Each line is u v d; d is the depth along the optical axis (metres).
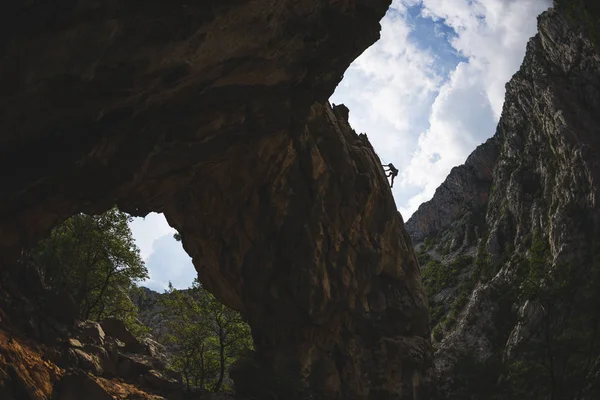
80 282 45.16
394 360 43.41
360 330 43.75
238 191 39.28
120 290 53.44
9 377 26.78
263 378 38.38
